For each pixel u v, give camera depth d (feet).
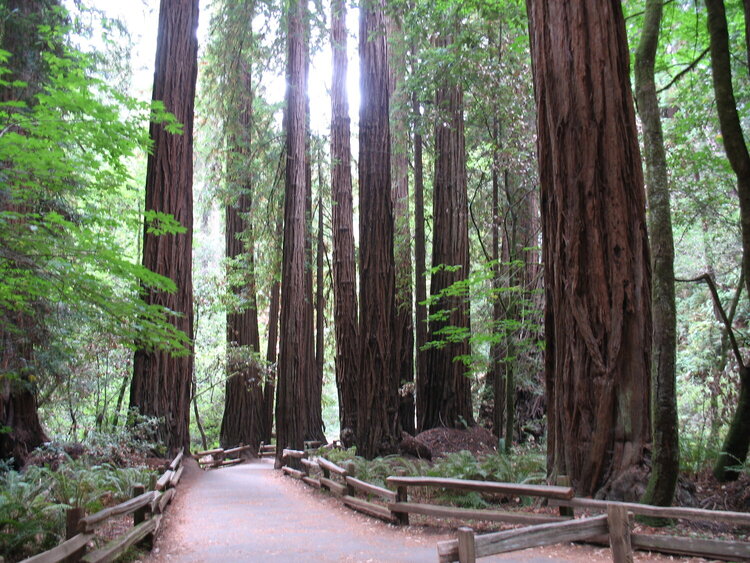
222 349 83.82
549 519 18.69
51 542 17.53
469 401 52.26
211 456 67.10
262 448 73.87
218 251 106.42
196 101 67.77
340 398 50.24
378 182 44.16
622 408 21.03
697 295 52.65
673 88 52.29
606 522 15.30
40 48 32.96
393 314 43.57
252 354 68.23
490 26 41.73
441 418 51.03
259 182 71.26
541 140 23.85
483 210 60.13
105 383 44.78
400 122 60.75
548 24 23.06
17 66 31.86
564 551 17.98
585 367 21.70
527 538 13.58
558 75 22.58
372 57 46.26
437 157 53.21
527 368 46.26
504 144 44.21
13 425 33.37
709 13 23.56
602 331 21.45
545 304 24.02
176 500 32.17
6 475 23.52
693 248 52.47
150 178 40.75
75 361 37.60
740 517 14.03
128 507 18.51
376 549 19.54
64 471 25.00
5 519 16.80
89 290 20.65
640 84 21.20
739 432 24.06
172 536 22.52
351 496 29.73
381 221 43.78
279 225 69.92
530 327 36.73
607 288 21.52
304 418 56.54
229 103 59.21
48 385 36.45
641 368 21.04
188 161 42.34
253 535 22.59
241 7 53.26
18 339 29.89
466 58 40.52
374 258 43.29
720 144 41.01
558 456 22.57
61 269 19.93
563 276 22.44
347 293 51.93
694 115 37.81
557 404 22.72
